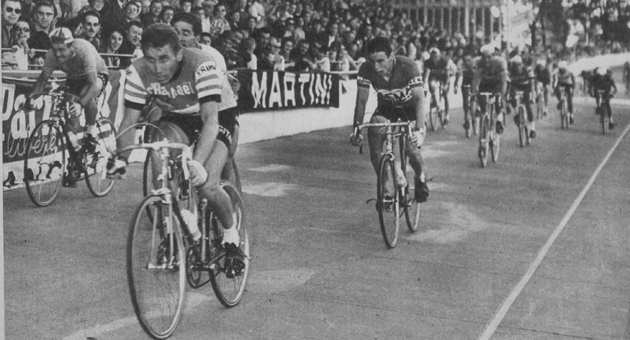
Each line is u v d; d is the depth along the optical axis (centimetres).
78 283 431
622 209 739
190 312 396
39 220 570
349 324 387
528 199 770
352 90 1444
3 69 627
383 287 452
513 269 506
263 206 670
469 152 1123
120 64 880
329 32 1498
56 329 361
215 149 385
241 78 1048
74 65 619
